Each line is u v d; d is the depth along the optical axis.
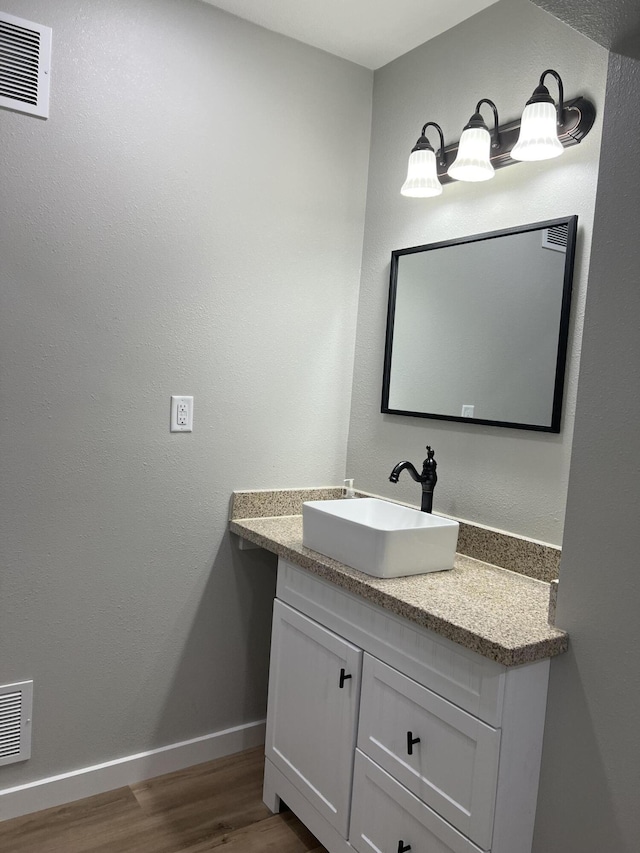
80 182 1.93
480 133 1.84
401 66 2.34
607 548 1.38
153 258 2.06
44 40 1.84
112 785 2.15
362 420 2.48
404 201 2.32
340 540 1.84
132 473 2.10
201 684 2.31
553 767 1.47
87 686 2.09
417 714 1.56
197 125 2.11
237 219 2.21
